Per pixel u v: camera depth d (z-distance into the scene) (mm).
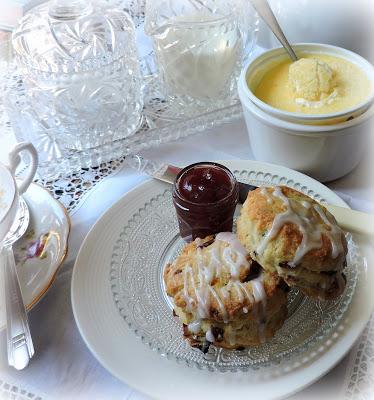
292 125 382
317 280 318
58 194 431
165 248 383
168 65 478
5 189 356
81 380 310
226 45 472
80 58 446
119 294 347
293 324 327
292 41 506
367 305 325
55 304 349
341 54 439
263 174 417
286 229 312
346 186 420
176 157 459
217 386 293
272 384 292
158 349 311
